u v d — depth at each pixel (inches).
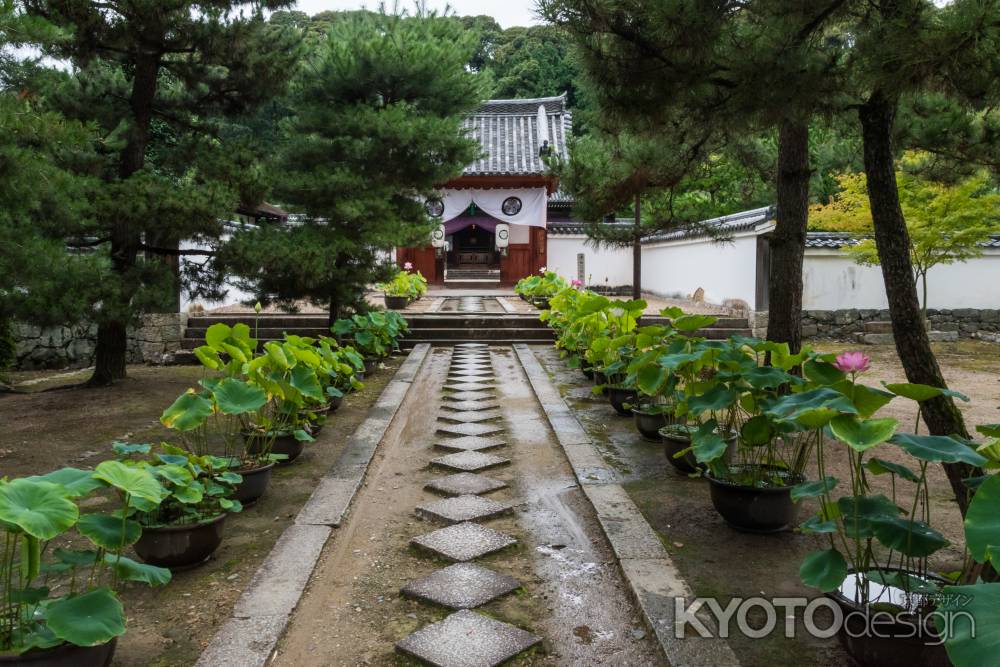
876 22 140.4
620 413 266.2
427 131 344.5
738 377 148.4
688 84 154.0
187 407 154.3
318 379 216.1
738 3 149.6
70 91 289.7
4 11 167.3
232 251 290.2
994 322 529.3
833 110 148.6
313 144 363.3
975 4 117.8
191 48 296.5
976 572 96.5
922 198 443.5
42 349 414.6
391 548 147.8
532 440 236.2
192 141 309.7
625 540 145.1
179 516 133.3
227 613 116.8
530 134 826.2
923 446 96.8
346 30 365.1
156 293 268.2
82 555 99.0
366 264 365.4
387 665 104.0
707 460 138.3
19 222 216.5
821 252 518.9
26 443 223.3
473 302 643.5
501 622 115.1
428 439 238.1
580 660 105.1
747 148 276.1
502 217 765.3
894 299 152.0
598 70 160.9
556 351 433.4
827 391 113.8
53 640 85.4
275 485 185.8
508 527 159.0
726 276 545.0
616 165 255.9
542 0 153.4
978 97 131.9
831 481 113.6
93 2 266.4
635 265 511.2
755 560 136.7
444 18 385.4
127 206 251.4
